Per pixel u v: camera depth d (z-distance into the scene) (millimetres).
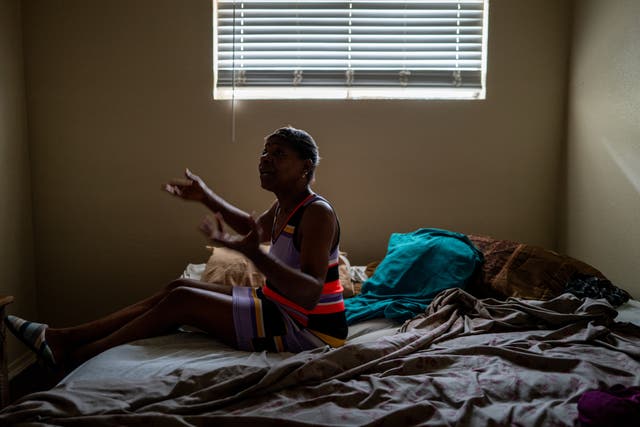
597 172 2619
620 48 2424
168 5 2885
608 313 1893
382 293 2316
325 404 1304
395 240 2674
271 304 1769
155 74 2918
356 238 3020
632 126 2342
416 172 2986
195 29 2898
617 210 2457
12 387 2592
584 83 2736
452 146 2973
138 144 2953
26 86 2912
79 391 1296
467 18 2992
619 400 1163
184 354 1657
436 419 1213
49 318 3031
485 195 3002
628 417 1122
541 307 1979
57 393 1271
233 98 2918
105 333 1804
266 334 1726
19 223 2846
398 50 3020
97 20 2889
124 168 2967
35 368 2834
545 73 2930
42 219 2982
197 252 3008
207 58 2914
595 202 2639
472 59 3029
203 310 1743
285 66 3014
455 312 2010
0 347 1841
